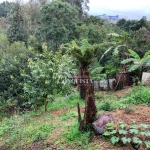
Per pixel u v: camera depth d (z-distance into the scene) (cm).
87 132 434
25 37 2575
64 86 764
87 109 436
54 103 812
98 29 1798
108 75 1062
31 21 3178
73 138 434
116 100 695
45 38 2206
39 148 439
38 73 726
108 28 2003
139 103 602
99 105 585
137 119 466
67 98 836
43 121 597
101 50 1227
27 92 776
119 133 384
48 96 728
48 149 423
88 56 654
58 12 2152
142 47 1195
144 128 404
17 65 861
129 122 445
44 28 2183
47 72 730
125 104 588
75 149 402
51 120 591
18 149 464
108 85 955
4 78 825
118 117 478
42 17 2209
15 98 825
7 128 586
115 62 1153
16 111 792
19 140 500
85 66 661
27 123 609
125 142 363
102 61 1255
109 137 402
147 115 492
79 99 807
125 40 1153
